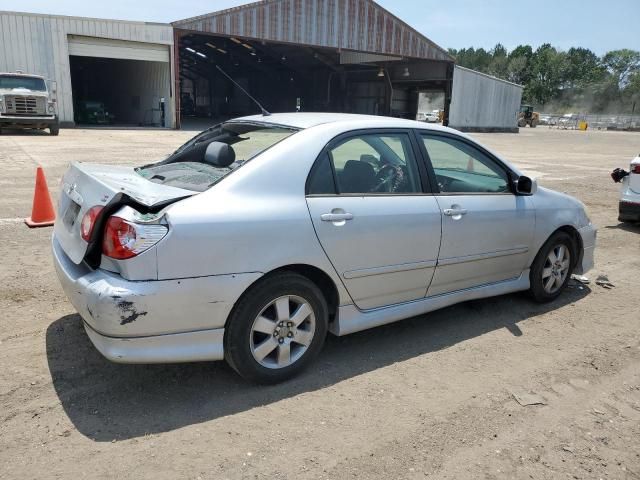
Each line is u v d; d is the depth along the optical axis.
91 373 3.38
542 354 3.99
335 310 3.57
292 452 2.74
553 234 4.86
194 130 29.84
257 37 31.55
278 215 3.15
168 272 2.83
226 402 3.15
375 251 3.56
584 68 120.25
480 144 4.40
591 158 21.88
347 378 3.50
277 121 3.85
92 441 2.74
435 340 4.15
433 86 43.69
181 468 2.58
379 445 2.84
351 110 48.09
